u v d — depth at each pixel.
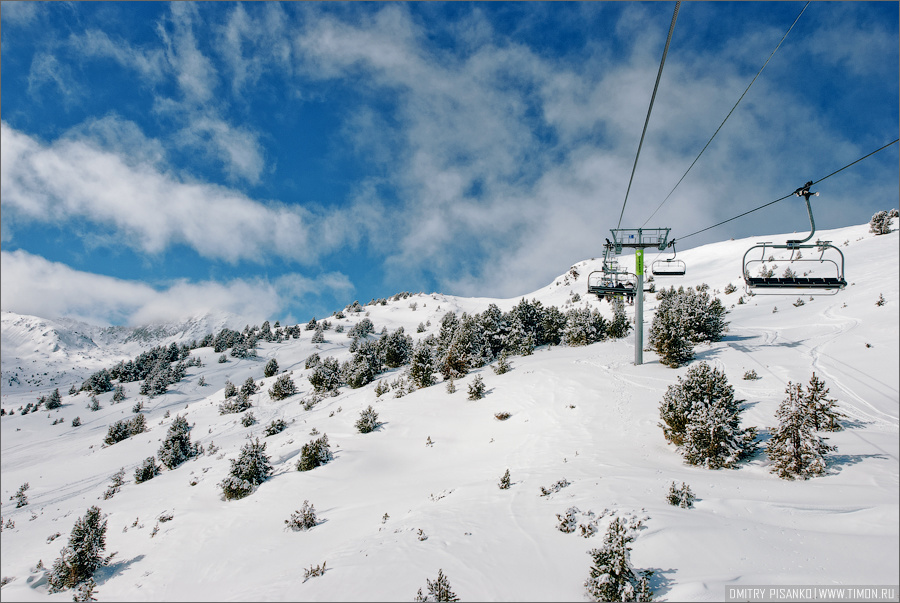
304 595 10.39
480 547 11.31
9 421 73.88
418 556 11.27
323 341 115.00
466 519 13.38
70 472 39.62
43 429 67.38
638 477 14.37
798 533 9.70
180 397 79.38
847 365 20.62
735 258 70.75
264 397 56.00
